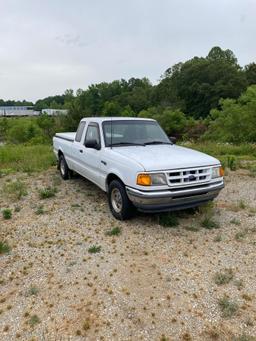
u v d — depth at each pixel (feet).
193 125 146.51
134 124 19.30
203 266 11.69
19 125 145.48
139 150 16.48
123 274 11.19
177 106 221.87
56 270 11.57
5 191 22.02
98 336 8.30
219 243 13.62
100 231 14.96
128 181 14.40
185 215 16.83
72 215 17.17
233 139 71.92
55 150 27.71
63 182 24.71
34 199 20.27
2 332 8.52
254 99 73.56
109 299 9.78
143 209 14.15
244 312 9.14
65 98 397.19
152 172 13.60
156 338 8.19
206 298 9.78
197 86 230.48
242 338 8.09
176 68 299.17
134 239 14.03
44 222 16.25
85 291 10.23
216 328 8.52
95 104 299.38
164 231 14.87
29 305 9.62
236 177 26.43
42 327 8.66
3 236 14.64
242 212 17.53
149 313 9.12
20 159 37.04
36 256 12.68
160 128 20.62
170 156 15.24
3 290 10.45
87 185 23.65
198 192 14.55
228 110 79.82
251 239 14.03
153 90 291.99
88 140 18.52
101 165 17.24
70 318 8.99
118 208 16.20
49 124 142.72
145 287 10.39
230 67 234.38
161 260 12.17
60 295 10.06
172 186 13.91
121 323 8.74
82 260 12.25
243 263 11.91
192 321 8.79
